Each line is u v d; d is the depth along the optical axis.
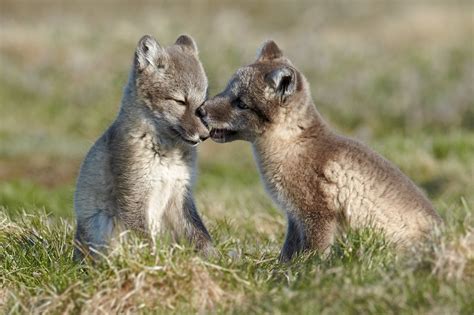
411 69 30.64
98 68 29.97
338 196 10.39
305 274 9.17
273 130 10.87
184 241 9.70
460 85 28.44
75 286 9.11
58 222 12.36
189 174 11.15
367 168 10.39
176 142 11.00
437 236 8.95
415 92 28.47
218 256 10.02
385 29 40.12
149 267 9.04
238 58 29.36
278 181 10.83
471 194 16.84
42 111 28.06
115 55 31.08
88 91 28.47
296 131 10.77
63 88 29.11
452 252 8.62
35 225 11.80
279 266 9.91
